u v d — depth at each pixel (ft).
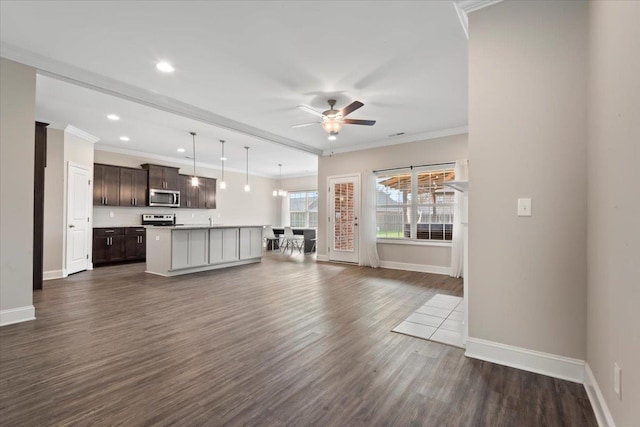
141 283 15.93
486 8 7.38
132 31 8.75
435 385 6.41
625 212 4.30
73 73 10.78
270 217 37.83
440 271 18.76
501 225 7.23
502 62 7.21
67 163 17.75
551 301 6.73
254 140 20.84
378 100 13.71
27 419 5.26
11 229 9.74
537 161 6.85
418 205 19.71
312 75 11.37
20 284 9.98
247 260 22.77
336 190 23.38
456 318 10.58
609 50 5.02
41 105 14.32
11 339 8.63
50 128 16.93
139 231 23.44
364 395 6.06
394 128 18.02
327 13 8.00
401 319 10.48
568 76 6.59
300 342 8.59
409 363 7.38
